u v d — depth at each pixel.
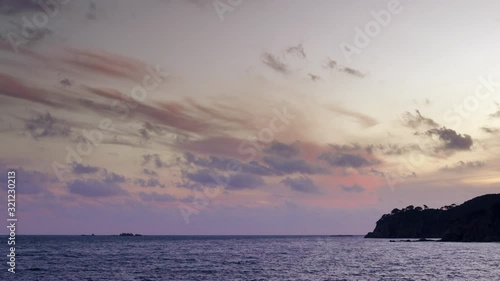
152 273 73.06
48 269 80.00
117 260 102.69
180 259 106.62
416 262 93.19
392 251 140.75
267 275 69.62
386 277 66.12
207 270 78.00
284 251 149.12
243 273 72.75
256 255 124.44
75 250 152.38
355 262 95.00
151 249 163.25
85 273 73.25
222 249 165.50
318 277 66.62
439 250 139.62
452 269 77.56
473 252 126.19
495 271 73.75
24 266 86.12
